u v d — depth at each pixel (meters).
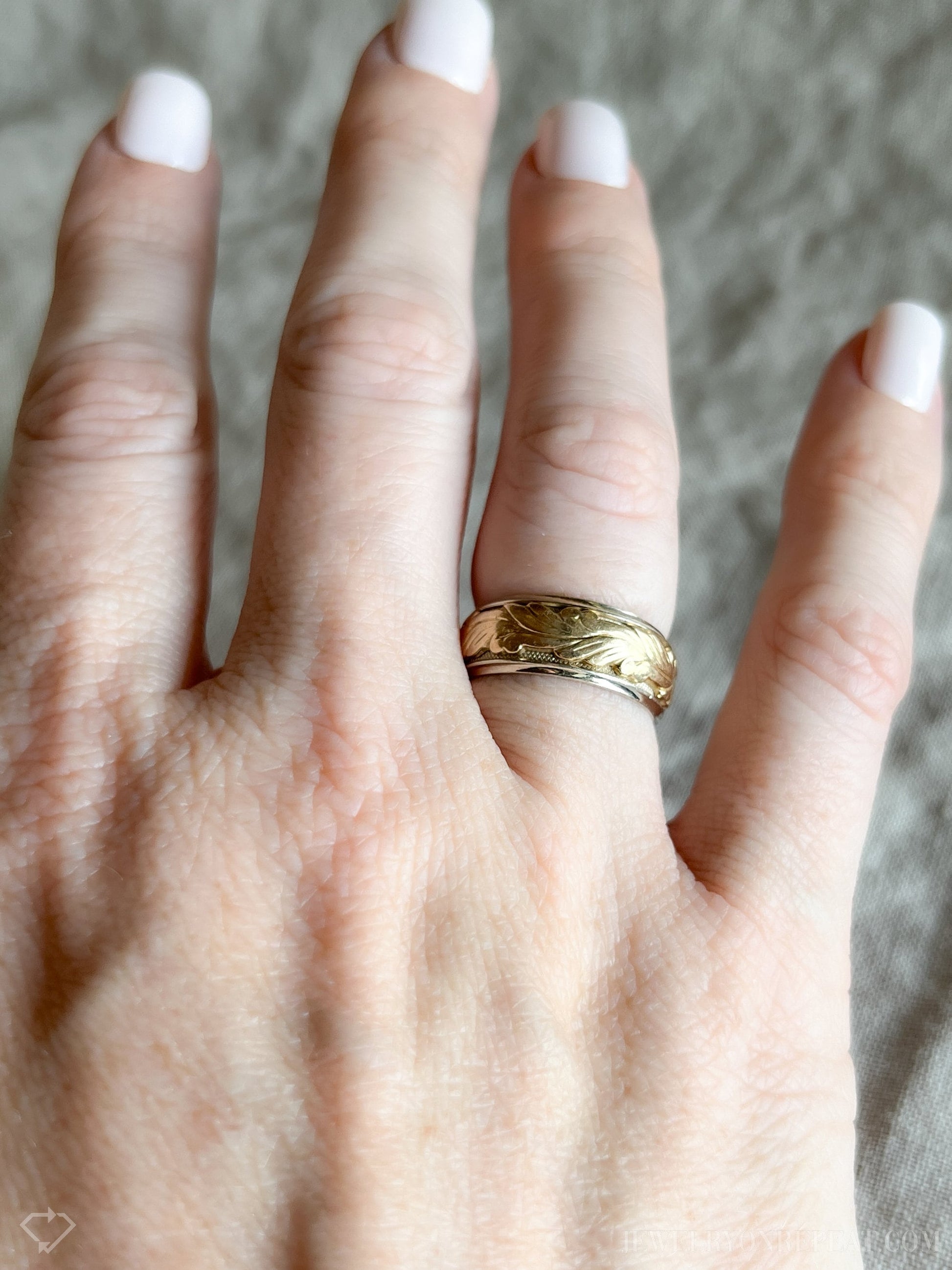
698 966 0.11
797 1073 0.11
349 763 0.11
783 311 0.19
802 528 0.13
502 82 0.21
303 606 0.11
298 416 0.12
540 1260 0.10
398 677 0.11
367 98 0.13
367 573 0.11
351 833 0.11
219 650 0.16
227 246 0.20
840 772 0.12
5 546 0.12
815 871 0.12
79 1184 0.10
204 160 0.13
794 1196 0.11
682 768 0.15
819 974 0.12
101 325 0.12
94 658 0.11
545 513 0.12
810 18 0.20
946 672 0.16
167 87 0.13
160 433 0.12
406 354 0.12
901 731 0.15
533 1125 0.10
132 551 0.12
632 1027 0.11
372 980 0.10
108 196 0.13
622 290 0.13
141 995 0.10
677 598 0.17
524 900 0.11
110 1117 0.10
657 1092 0.11
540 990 0.11
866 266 0.19
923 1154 0.13
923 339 0.13
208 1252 0.10
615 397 0.12
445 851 0.11
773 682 0.12
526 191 0.14
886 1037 0.14
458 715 0.11
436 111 0.13
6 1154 0.10
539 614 0.12
